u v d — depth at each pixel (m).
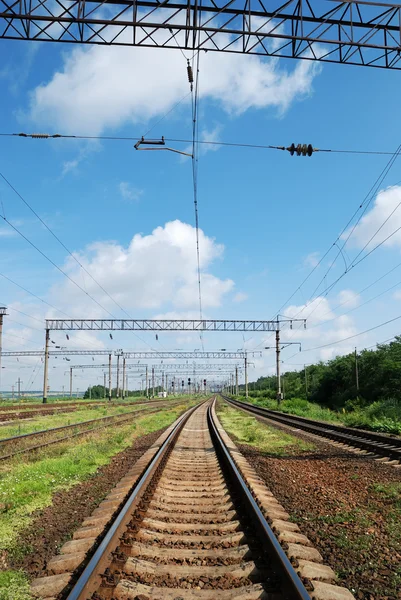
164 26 11.48
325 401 65.00
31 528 7.77
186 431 27.05
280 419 34.12
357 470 12.85
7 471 12.24
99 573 5.40
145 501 9.05
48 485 10.73
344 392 58.16
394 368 48.84
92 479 11.94
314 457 15.52
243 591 5.22
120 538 6.69
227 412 48.00
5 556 6.48
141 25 11.43
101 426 25.98
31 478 11.13
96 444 17.92
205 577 5.71
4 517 8.24
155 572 5.78
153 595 5.13
